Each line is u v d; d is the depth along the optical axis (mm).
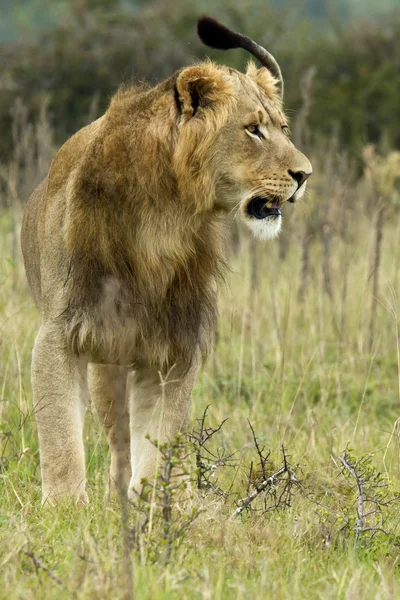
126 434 13008
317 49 44031
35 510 10672
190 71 11219
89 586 8211
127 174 11227
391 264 21812
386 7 109000
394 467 12914
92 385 12914
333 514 10656
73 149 11961
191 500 10680
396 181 24953
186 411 12141
